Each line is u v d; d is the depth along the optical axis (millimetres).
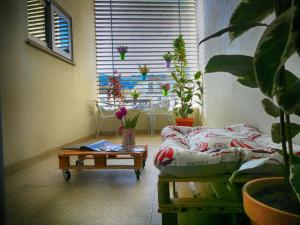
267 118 1957
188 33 5410
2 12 2219
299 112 713
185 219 1373
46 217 1441
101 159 2125
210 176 1212
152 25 5395
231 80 2828
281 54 547
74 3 4137
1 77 2170
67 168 2119
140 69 5246
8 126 2254
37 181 2090
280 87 631
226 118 3049
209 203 1157
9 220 1409
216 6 3443
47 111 3051
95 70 5254
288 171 798
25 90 2559
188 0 5383
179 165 1193
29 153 2600
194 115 5215
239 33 850
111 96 5152
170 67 5141
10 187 1948
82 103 4383
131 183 2018
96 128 5129
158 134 4996
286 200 801
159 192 1202
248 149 1250
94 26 5277
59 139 3389
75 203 1632
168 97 5301
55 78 3316
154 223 1352
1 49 2189
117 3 5348
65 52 3717
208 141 1660
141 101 4793
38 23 3012
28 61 2639
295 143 1624
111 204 1605
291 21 510
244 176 1166
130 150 2154
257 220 760
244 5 830
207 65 855
